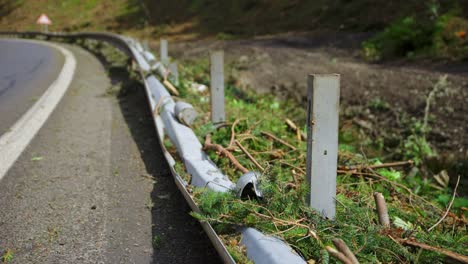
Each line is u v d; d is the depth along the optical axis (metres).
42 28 36.88
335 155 2.51
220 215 2.59
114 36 15.95
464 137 6.04
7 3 46.38
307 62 11.48
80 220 3.29
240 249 2.37
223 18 25.42
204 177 3.24
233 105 6.92
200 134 4.72
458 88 7.60
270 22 21.75
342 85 8.91
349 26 16.75
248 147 4.59
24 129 5.70
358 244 2.35
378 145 6.42
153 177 4.12
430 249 2.26
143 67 8.56
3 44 23.89
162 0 32.56
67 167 4.36
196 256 2.83
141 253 2.86
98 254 2.85
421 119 6.79
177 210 3.46
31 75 10.88
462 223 3.09
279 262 2.08
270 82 9.66
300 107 7.92
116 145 5.08
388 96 7.85
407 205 3.65
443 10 13.13
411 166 5.45
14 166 4.36
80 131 5.63
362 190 3.73
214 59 5.03
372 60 11.38
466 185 4.98
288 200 2.57
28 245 2.95
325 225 2.47
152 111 5.44
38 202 3.58
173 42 21.19
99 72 11.18
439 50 10.80
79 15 37.28
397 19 13.61
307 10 21.02
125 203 3.58
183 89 6.73
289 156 4.37
